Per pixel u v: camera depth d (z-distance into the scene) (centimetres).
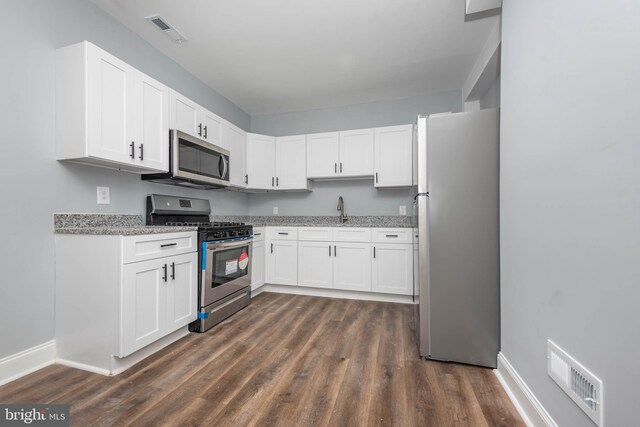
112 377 156
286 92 343
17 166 156
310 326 232
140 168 209
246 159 350
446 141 178
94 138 169
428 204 181
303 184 363
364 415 128
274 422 123
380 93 346
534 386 122
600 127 84
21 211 158
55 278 173
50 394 141
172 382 152
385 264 302
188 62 277
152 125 210
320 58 271
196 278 219
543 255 115
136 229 171
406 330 225
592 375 87
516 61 140
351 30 230
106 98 176
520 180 136
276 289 344
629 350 74
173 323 196
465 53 263
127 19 215
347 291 319
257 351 188
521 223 135
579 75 93
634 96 72
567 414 100
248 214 412
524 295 132
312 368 167
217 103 341
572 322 97
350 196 376
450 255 177
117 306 159
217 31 230
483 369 169
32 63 163
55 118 173
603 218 83
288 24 222
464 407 134
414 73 299
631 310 73
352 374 162
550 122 110
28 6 162
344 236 316
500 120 161
